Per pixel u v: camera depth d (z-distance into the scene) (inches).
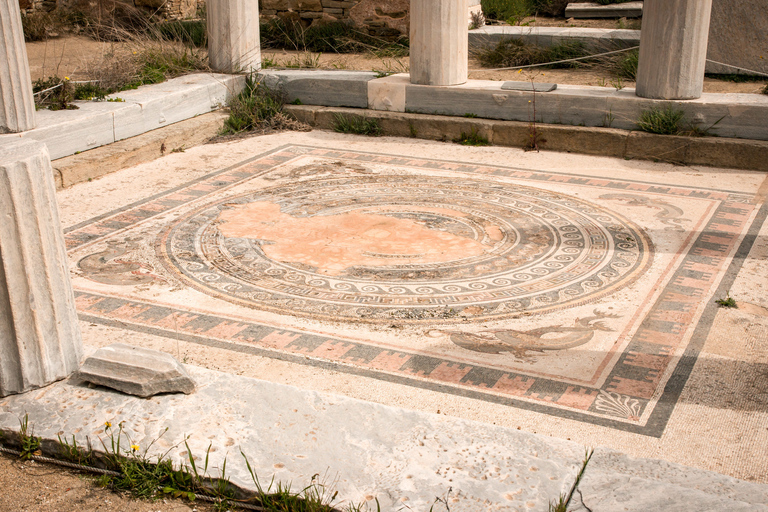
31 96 242.8
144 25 515.8
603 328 167.0
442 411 135.5
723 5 371.6
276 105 368.2
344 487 92.1
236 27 372.5
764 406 136.2
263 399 112.0
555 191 267.3
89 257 207.6
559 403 138.0
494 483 92.6
